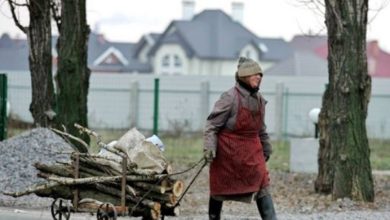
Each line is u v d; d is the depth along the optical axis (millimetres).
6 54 111625
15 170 26812
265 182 17516
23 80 60281
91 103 66812
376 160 48156
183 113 66500
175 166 38812
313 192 29438
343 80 27094
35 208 23938
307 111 63719
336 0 27125
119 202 17922
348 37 27031
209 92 67188
